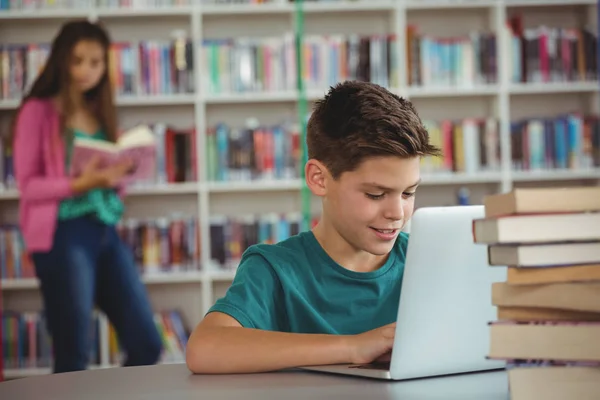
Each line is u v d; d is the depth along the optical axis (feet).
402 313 3.64
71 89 11.21
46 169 11.13
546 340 3.06
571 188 3.06
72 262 10.79
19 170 11.07
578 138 14.60
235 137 14.37
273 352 4.08
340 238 5.09
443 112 15.53
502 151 14.58
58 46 11.23
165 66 14.37
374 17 15.48
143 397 3.58
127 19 15.15
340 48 14.44
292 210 15.53
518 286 3.14
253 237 14.42
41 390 3.82
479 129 14.60
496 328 3.13
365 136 4.45
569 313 3.16
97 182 10.89
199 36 14.51
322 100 4.88
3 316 14.19
